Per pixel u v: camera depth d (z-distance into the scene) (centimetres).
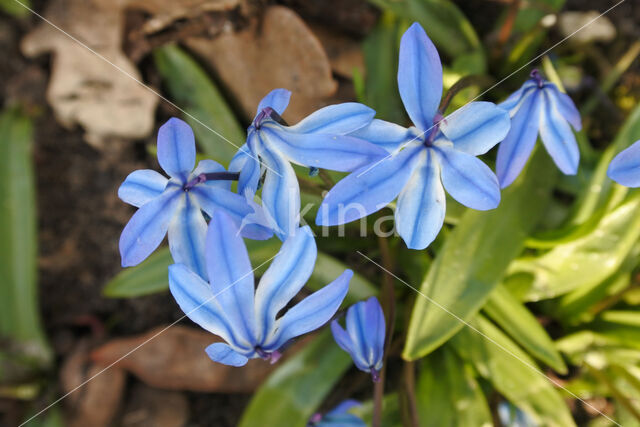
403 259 20
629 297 20
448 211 19
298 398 20
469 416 19
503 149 15
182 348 24
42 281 27
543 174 19
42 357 25
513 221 18
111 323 27
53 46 27
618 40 26
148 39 25
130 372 25
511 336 20
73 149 28
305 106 21
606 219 18
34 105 28
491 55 23
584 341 20
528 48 22
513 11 21
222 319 13
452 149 13
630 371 20
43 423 24
